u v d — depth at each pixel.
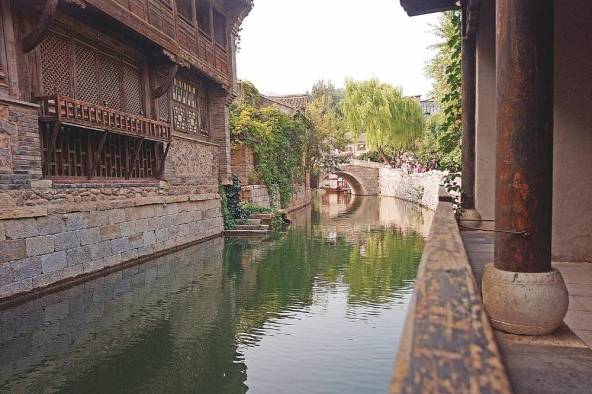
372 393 5.66
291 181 31.25
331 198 49.38
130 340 7.46
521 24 2.20
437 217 2.40
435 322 0.86
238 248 16.17
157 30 12.47
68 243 9.80
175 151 15.38
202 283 11.22
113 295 9.68
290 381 6.00
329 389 5.76
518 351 2.21
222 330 8.00
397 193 44.41
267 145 26.36
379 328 8.06
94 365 6.50
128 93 12.95
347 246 16.84
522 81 2.20
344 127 43.16
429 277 1.09
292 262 13.90
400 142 42.34
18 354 6.65
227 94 19.34
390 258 14.57
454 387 0.65
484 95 6.36
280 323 8.39
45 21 8.71
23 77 9.01
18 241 8.42
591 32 4.62
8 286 8.16
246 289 10.75
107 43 11.77
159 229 14.08
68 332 7.54
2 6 8.58
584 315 3.08
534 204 2.28
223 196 19.73
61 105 9.23
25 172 8.67
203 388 5.83
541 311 2.32
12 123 8.43
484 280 2.48
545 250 2.33
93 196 10.84
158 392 5.74
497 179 2.35
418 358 0.74
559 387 1.93
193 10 15.67
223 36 19.44
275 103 37.06
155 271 12.11
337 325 8.23
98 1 9.70
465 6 6.57
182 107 16.55
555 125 4.75
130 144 13.12
